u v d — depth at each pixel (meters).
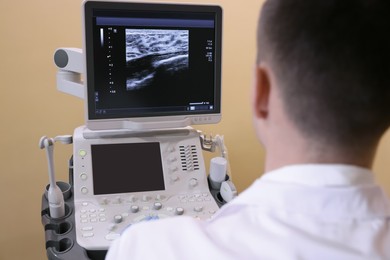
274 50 0.46
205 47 1.24
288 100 0.45
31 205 1.81
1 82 1.66
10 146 1.72
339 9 0.42
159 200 1.19
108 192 1.17
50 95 1.71
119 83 1.18
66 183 1.23
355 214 0.44
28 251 1.85
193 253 0.45
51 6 1.64
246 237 0.44
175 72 1.23
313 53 0.43
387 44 0.42
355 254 0.41
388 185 1.86
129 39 1.16
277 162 0.49
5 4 1.59
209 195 1.24
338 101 0.43
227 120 1.90
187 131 1.32
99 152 1.21
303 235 0.42
